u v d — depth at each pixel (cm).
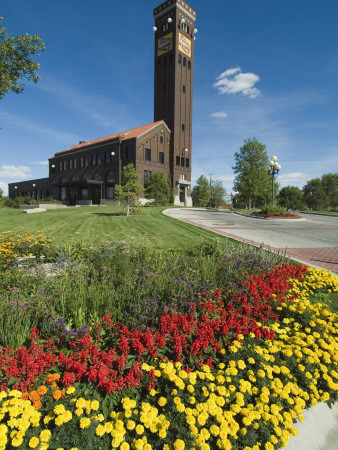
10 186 7362
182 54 4691
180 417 207
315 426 251
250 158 3891
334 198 6900
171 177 4738
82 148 4894
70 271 477
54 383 212
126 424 197
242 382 240
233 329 314
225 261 563
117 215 2180
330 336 325
